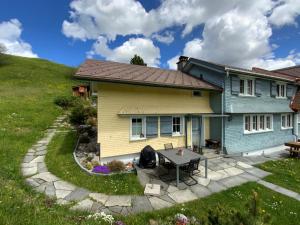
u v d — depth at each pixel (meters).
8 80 34.84
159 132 11.34
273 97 15.63
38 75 40.91
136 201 6.64
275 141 15.99
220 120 13.11
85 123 16.70
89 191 7.08
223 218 3.18
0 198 4.28
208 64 13.66
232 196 7.29
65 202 6.18
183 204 6.55
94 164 9.32
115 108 10.00
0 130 13.33
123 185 7.70
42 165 9.31
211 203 6.74
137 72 12.14
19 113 18.14
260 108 14.42
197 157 8.81
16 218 3.48
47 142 12.89
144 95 10.88
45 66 49.38
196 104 12.97
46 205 5.52
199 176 9.15
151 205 6.42
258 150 14.66
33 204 4.59
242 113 13.40
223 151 12.75
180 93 12.23
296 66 21.91
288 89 16.98
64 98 23.92
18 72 40.34
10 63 46.34
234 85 12.98
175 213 6.02
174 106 11.88
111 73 10.09
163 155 9.16
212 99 13.55
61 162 9.51
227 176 9.30
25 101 22.73
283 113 16.72
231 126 13.09
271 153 15.19
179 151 9.10
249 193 7.63
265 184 8.58
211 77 13.83
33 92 28.17
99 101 9.62
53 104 23.30
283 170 10.64
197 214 6.04
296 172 10.44
